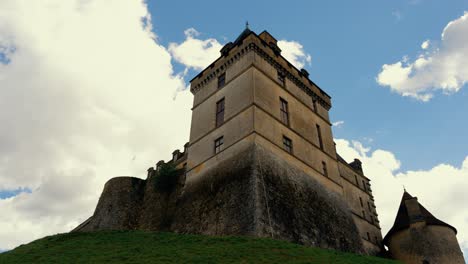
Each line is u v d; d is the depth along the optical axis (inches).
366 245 1648.6
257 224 997.2
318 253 916.6
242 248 886.4
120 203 1656.0
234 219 1068.5
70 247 989.2
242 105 1293.1
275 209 1077.8
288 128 1346.0
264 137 1216.2
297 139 1363.2
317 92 1633.9
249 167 1130.7
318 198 1294.3
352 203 1744.6
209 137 1368.1
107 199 1681.8
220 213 1125.7
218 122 1374.3
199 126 1448.1
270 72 1418.6
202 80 1560.0
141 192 1720.0
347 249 1245.1
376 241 1729.8
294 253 881.5
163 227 1392.7
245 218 1039.0
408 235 1502.2
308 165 1347.2
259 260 816.3
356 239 1328.7
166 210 1470.2
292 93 1473.9
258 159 1143.6
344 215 1371.8
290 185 1199.6
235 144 1238.9
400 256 1508.4
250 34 1424.7
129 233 1109.7
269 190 1103.0
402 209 1620.3
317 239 1149.7
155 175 1706.4
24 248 1028.5
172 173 1566.2
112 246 974.4
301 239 1088.2
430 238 1445.6
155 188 1595.7
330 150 1526.8
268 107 1307.8
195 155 1386.6
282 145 1280.8
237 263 796.0
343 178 1774.1
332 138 1583.4
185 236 1037.2
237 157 1200.8
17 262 890.7
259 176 1105.4
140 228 1546.5
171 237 1038.4
